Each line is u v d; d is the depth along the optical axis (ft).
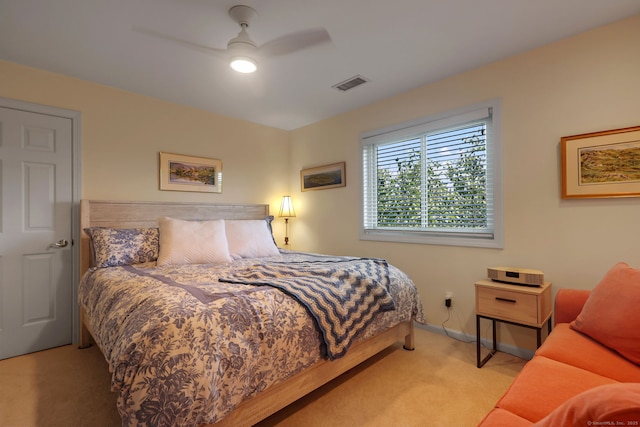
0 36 6.63
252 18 6.06
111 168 9.22
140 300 4.56
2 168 7.63
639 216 6.14
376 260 7.88
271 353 4.45
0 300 7.58
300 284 5.50
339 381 6.42
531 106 7.41
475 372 6.78
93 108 8.93
